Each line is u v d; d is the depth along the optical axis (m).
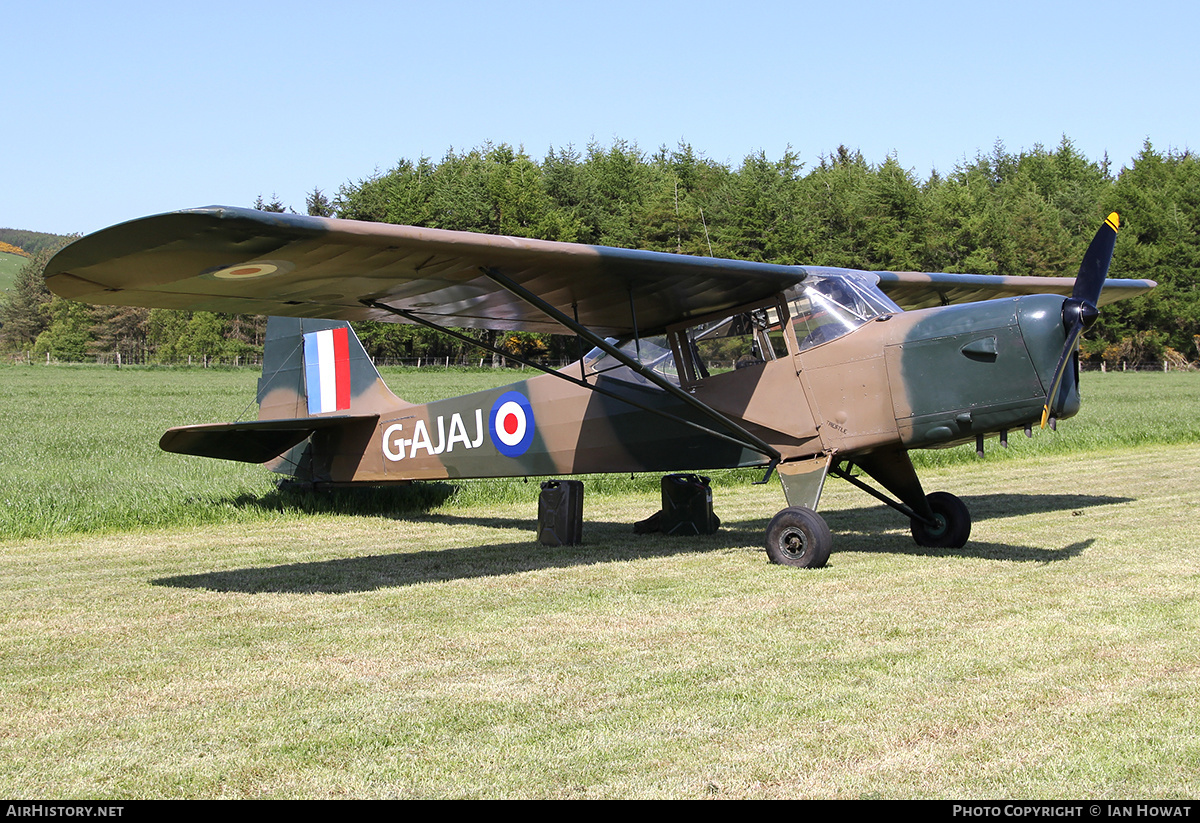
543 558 6.96
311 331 10.05
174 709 3.62
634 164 77.31
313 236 4.68
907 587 5.59
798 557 6.36
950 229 62.53
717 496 10.94
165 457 14.77
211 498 9.80
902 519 8.76
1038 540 7.22
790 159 76.38
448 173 75.88
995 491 10.50
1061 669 3.91
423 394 32.19
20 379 44.69
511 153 83.69
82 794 2.90
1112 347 59.38
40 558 7.16
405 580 6.15
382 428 9.41
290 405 10.21
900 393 6.31
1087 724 3.30
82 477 11.84
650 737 3.28
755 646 4.36
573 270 5.90
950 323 6.20
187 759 3.15
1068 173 88.44
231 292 5.60
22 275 96.75
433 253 5.27
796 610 5.05
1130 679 3.77
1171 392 33.72
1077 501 9.45
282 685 3.90
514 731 3.35
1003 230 63.03
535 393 8.26
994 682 3.77
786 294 6.87
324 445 9.88
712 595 5.48
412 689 3.83
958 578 5.82
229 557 7.18
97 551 7.49
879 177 63.41
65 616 5.17
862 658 4.13
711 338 7.28
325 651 4.41
